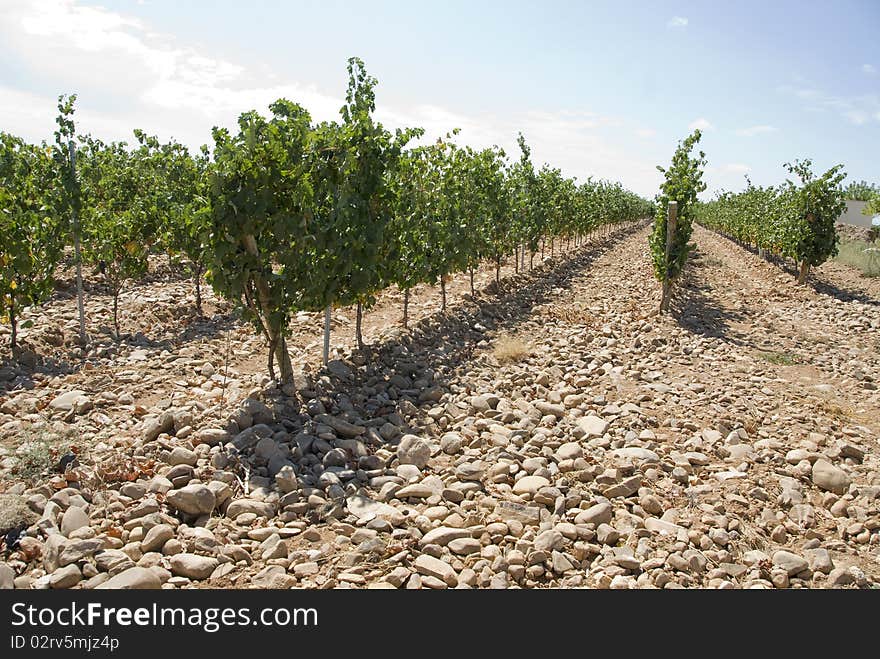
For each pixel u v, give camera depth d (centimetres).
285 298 713
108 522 445
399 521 482
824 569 460
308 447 602
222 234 655
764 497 564
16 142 983
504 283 1630
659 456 644
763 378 945
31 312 1057
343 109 804
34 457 506
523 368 938
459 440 638
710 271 2411
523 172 1823
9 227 775
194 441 580
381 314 1242
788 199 2152
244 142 647
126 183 1426
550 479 573
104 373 793
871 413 813
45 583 375
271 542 441
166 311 1162
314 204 737
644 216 7975
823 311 1542
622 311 1448
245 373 839
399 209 948
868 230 3134
